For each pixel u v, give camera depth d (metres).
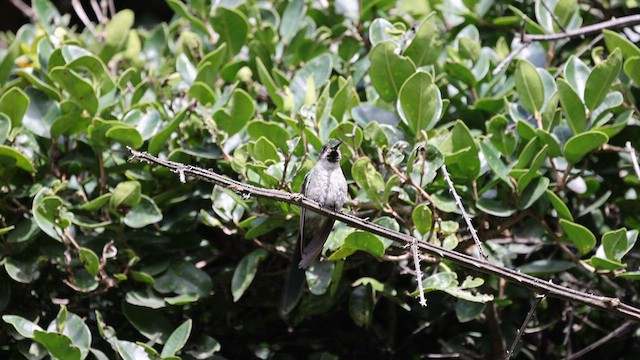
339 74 10.91
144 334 8.74
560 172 9.38
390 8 11.53
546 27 10.58
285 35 11.03
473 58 9.94
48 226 8.31
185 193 9.36
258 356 9.80
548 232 8.84
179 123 9.14
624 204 9.64
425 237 8.36
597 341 9.98
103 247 8.90
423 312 9.77
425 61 9.56
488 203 8.65
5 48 14.68
